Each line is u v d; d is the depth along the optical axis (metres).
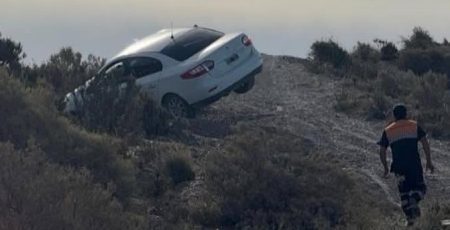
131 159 18.09
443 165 21.00
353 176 17.94
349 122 25.80
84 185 12.30
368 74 36.53
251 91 30.84
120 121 21.84
